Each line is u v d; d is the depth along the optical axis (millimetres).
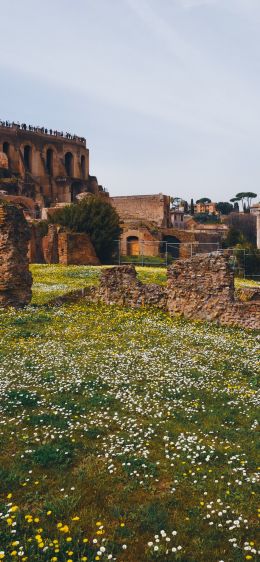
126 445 9055
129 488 7680
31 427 9867
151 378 12977
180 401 11312
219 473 8180
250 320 20281
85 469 8250
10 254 22031
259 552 6203
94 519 6895
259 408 11078
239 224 128375
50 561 6016
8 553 6117
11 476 7910
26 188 109000
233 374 13656
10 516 6855
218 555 6199
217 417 10508
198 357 15172
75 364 14008
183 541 6465
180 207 193250
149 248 77375
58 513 6984
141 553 6230
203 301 21188
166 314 22000
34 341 16891
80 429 9797
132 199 108250
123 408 10844
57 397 11406
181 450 8938
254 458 8656
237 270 53531
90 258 49969
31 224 51250
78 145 134000
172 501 7344
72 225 56625
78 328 18953
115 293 23594
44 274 38062
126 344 16719
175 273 21844
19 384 12305
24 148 122000
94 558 6094
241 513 7074
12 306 22016
